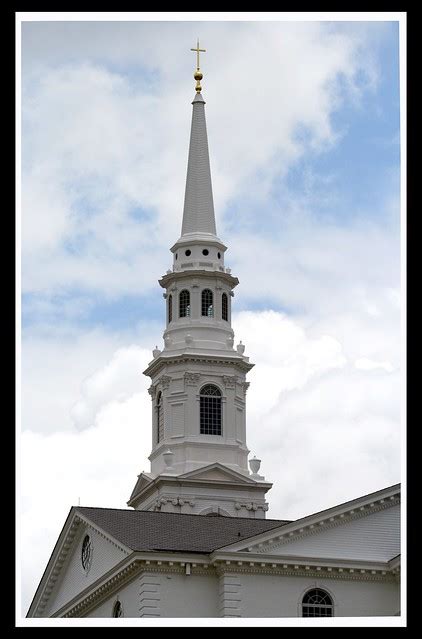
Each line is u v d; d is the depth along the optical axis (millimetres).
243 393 103688
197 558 62656
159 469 101250
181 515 70625
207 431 101625
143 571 62125
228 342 103500
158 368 103562
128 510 71062
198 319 103688
